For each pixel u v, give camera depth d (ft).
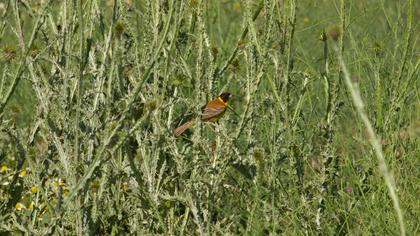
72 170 30.27
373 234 32.50
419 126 35.76
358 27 50.55
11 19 56.34
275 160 33.60
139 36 36.88
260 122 37.04
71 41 31.24
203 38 35.47
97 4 36.14
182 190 34.19
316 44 56.18
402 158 34.78
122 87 33.65
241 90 43.57
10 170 35.99
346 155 35.68
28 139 33.19
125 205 33.71
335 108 35.32
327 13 59.31
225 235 32.27
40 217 33.94
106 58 34.01
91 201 32.45
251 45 33.32
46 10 32.63
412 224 31.76
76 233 31.12
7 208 34.04
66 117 31.24
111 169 33.19
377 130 35.42
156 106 31.50
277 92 34.27
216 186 33.27
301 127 38.50
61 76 32.99
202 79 35.68
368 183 35.88
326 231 33.91
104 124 31.83
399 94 36.60
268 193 33.58
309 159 37.58
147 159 32.89
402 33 41.06
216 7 51.78
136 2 39.14
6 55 31.58
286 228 33.27
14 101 49.73
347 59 42.27
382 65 38.29
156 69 32.50
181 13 31.12
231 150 33.27
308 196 35.09
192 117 35.12
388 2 54.95
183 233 33.91
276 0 34.01
